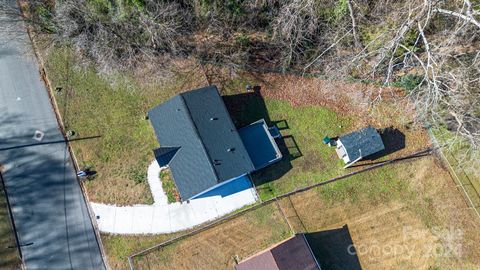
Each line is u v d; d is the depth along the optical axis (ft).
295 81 102.37
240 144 89.61
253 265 84.79
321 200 94.48
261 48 103.14
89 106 97.30
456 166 98.73
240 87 100.53
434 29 92.43
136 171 93.56
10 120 94.68
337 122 100.22
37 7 97.45
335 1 88.99
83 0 90.38
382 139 99.25
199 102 90.74
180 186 87.04
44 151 93.56
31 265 86.84
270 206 93.25
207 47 102.89
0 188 90.02
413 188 97.09
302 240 87.30
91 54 98.58
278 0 95.04
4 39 99.91
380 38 89.92
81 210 91.15
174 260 89.35
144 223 90.94
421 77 98.68
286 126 98.63
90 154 94.17
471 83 87.66
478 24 70.44
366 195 95.71
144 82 99.55
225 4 94.84
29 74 98.63
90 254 89.04
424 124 99.71
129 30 95.09
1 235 87.51
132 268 88.28
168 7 92.17
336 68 99.45
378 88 102.73
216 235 90.99
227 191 93.09
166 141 89.97
